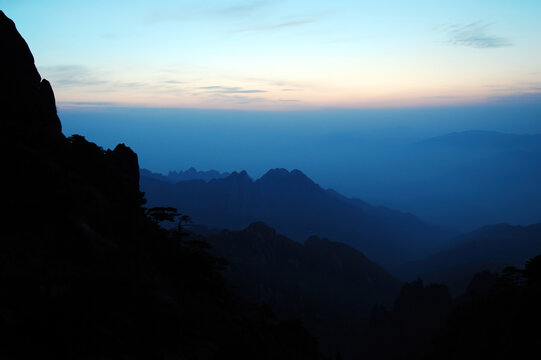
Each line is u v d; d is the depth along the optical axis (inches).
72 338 1171.9
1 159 1712.6
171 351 1428.4
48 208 1630.2
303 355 2539.4
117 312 1369.3
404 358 4547.2
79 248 1558.8
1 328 1101.1
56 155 2186.3
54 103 2748.5
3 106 2134.6
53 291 1298.0
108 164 2792.8
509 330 2716.5
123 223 2116.1
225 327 1920.5
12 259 1352.1
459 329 3378.4
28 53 2546.8
